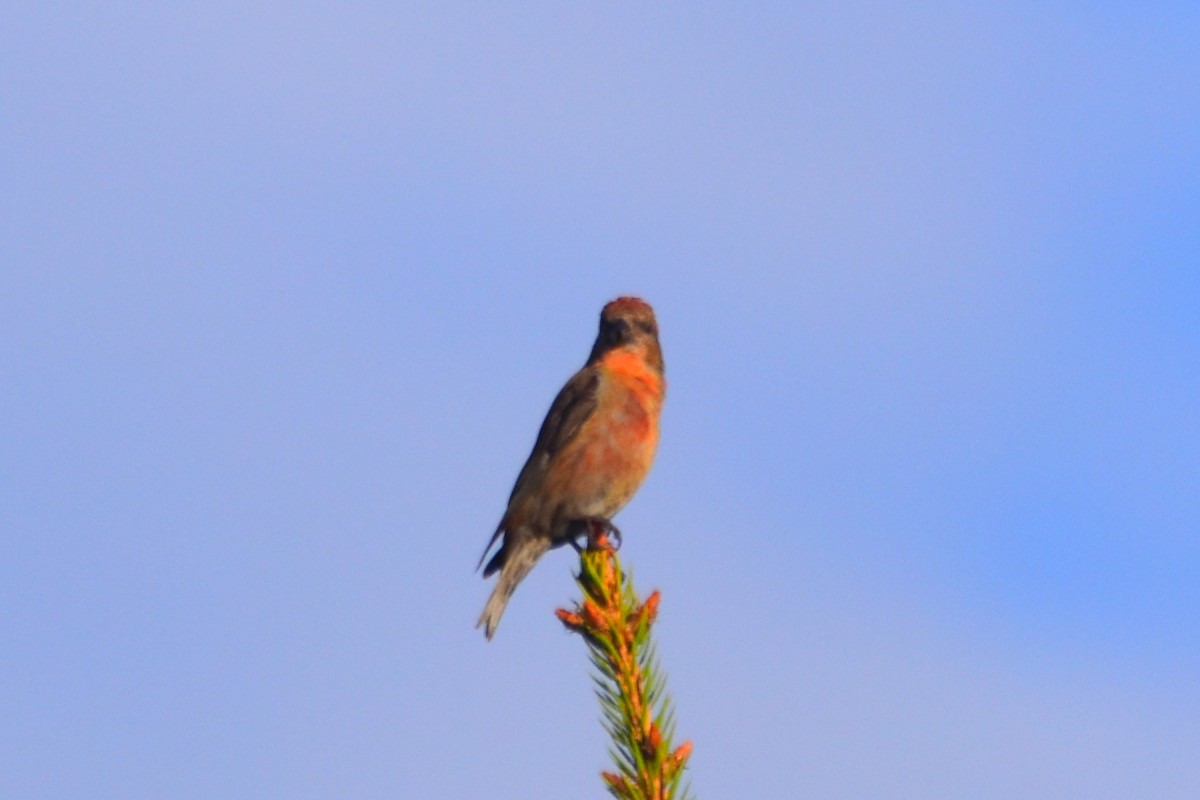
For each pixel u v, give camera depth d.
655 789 6.44
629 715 6.70
